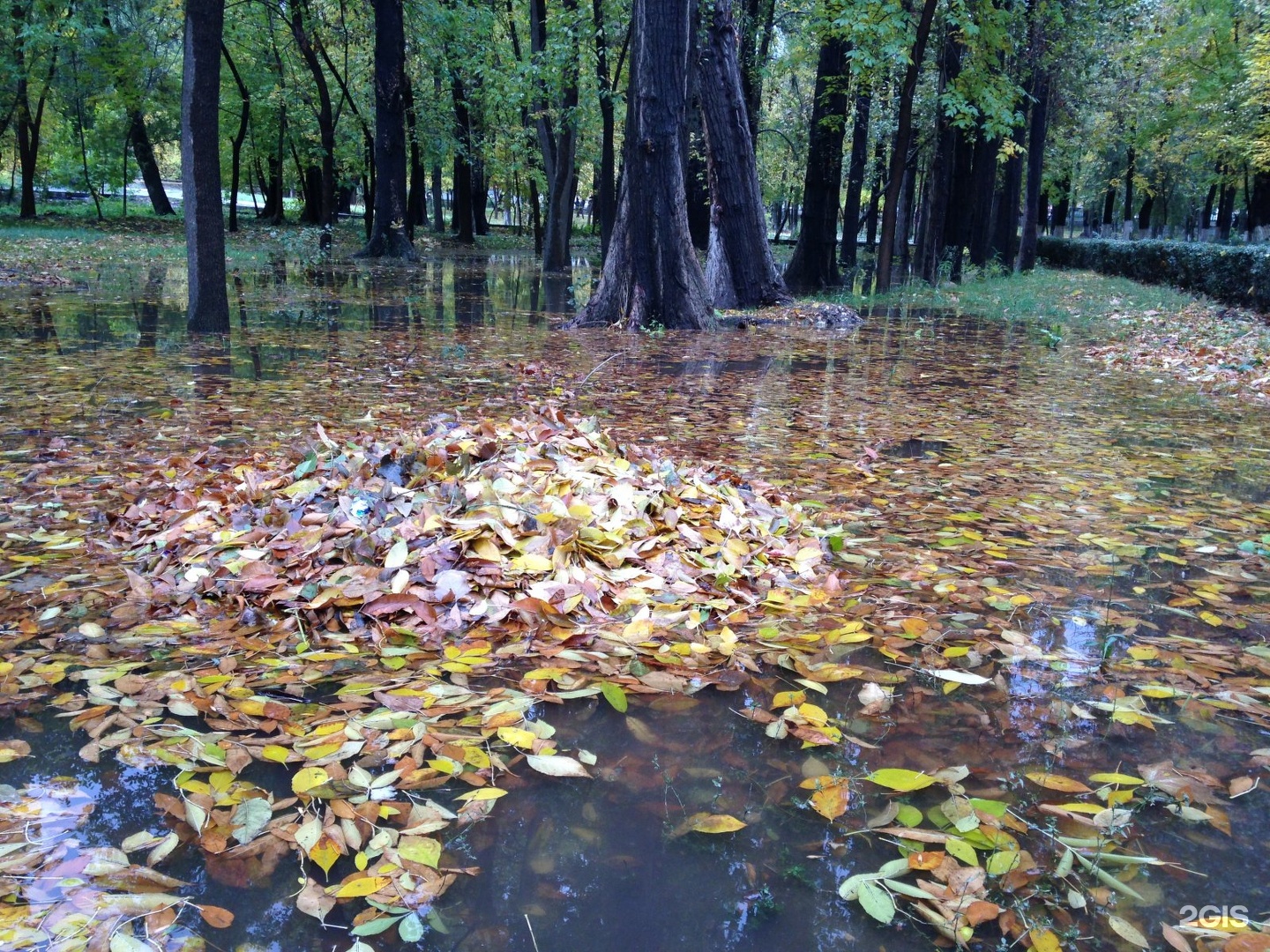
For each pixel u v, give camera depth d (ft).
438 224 147.54
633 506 11.41
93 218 108.17
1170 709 7.94
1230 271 55.06
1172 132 106.32
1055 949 5.02
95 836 5.74
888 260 60.75
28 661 8.11
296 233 92.58
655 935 5.04
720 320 42.24
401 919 5.10
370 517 10.53
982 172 88.43
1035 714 7.77
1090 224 196.75
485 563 9.80
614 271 40.52
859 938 5.07
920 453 17.87
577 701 7.84
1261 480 16.28
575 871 5.59
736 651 8.81
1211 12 88.17
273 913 5.12
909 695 8.07
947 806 6.25
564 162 79.41
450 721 7.27
